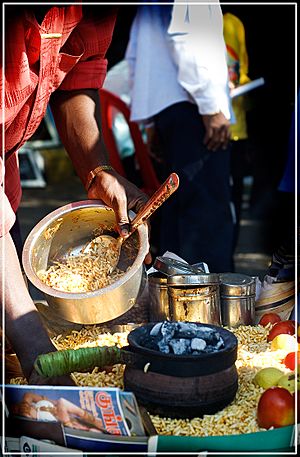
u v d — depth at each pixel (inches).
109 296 59.9
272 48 141.5
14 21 55.4
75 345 64.0
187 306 64.1
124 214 65.4
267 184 160.9
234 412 50.9
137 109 121.0
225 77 115.6
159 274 68.7
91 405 47.7
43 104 63.9
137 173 145.9
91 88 71.1
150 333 53.3
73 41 67.6
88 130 70.1
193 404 49.9
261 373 55.1
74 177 285.6
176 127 118.6
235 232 154.6
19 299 53.4
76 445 49.1
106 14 68.4
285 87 144.0
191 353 51.1
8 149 66.4
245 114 148.2
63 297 59.5
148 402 50.5
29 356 52.8
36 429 49.8
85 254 67.6
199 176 120.3
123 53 167.3
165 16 117.1
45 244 66.3
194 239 122.2
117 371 56.9
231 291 68.2
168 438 47.2
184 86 114.7
